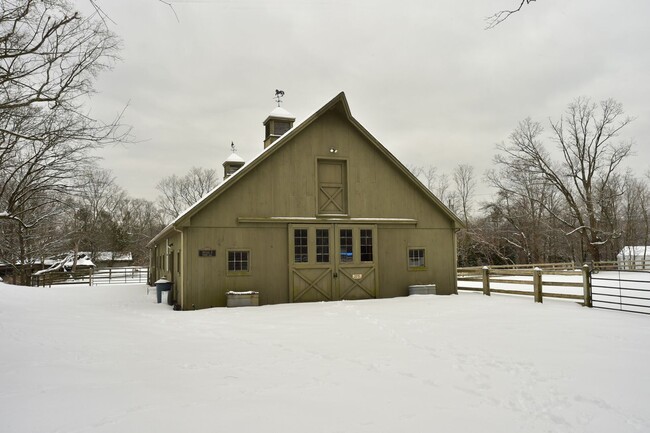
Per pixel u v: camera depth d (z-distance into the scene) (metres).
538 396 5.26
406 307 13.30
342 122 16.50
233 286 14.53
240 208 14.88
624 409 4.87
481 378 5.96
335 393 5.23
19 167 17.44
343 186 16.44
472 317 11.25
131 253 60.09
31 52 10.14
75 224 39.28
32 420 4.09
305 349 7.67
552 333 9.12
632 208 50.34
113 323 10.25
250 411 4.54
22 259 28.83
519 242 44.28
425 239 17.23
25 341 7.45
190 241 14.18
